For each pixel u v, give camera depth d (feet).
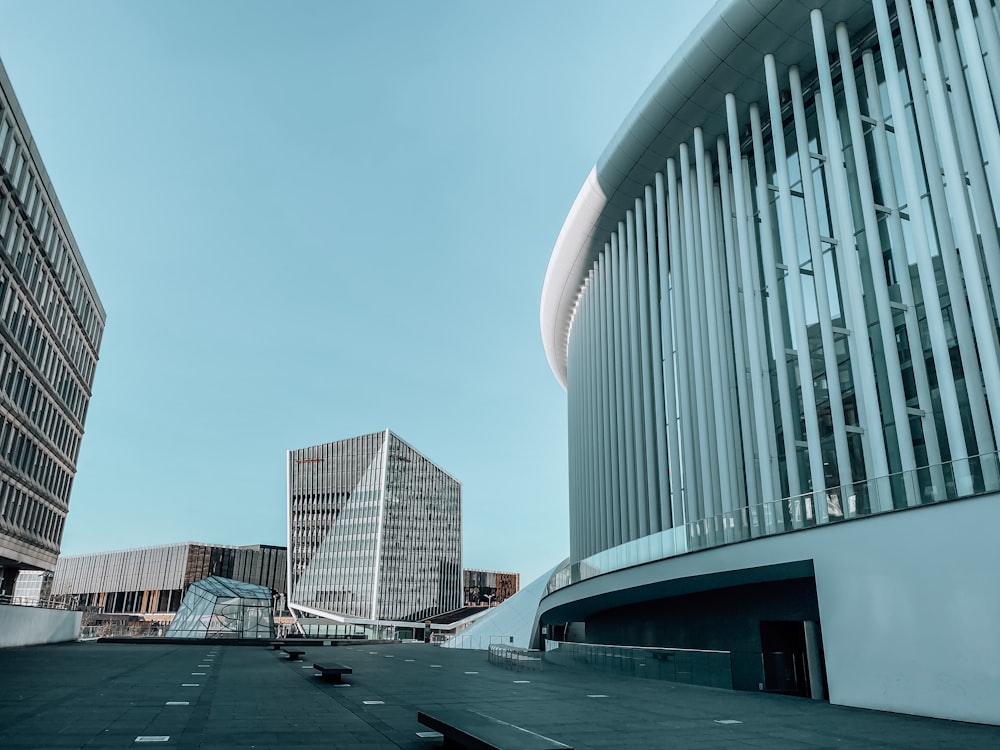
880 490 44.68
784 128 86.84
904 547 42.55
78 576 510.99
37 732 31.37
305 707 42.47
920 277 62.28
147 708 40.34
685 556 63.57
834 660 46.65
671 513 94.27
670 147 98.48
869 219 69.00
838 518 47.62
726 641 68.69
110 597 478.59
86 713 37.73
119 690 49.83
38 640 116.06
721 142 91.66
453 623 383.45
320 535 382.83
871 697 43.52
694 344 88.43
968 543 38.93
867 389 64.34
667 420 95.50
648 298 105.40
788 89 84.28
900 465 64.49
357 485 383.45
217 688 52.80
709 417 85.15
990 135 57.26
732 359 85.30
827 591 47.70
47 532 145.07
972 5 66.95
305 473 398.83
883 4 68.64
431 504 427.74
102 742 29.22
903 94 70.85
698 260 91.25
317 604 368.68
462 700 48.44
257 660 91.71
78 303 153.17
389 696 50.16
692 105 90.53
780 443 78.13
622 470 109.50
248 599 187.62
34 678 57.11
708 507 82.28
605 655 80.33
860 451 68.74
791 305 73.36
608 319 121.19
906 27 66.33
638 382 105.91
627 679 70.03
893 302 66.64
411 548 394.11
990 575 37.65
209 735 31.48
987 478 38.42
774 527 53.36
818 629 64.49
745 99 87.20
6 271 114.11
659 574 67.36
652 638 84.38
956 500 39.91
